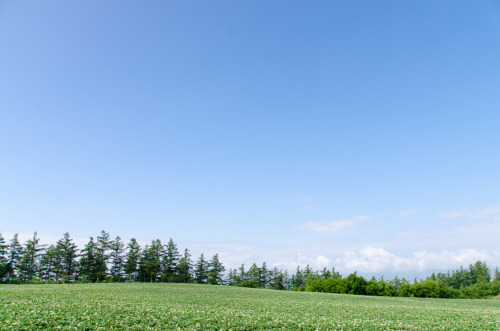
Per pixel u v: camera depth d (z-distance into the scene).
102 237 92.38
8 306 21.67
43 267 87.56
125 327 16.41
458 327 21.86
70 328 15.23
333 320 23.44
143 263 95.12
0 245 81.44
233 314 23.84
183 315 21.62
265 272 129.12
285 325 19.86
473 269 167.00
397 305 43.75
